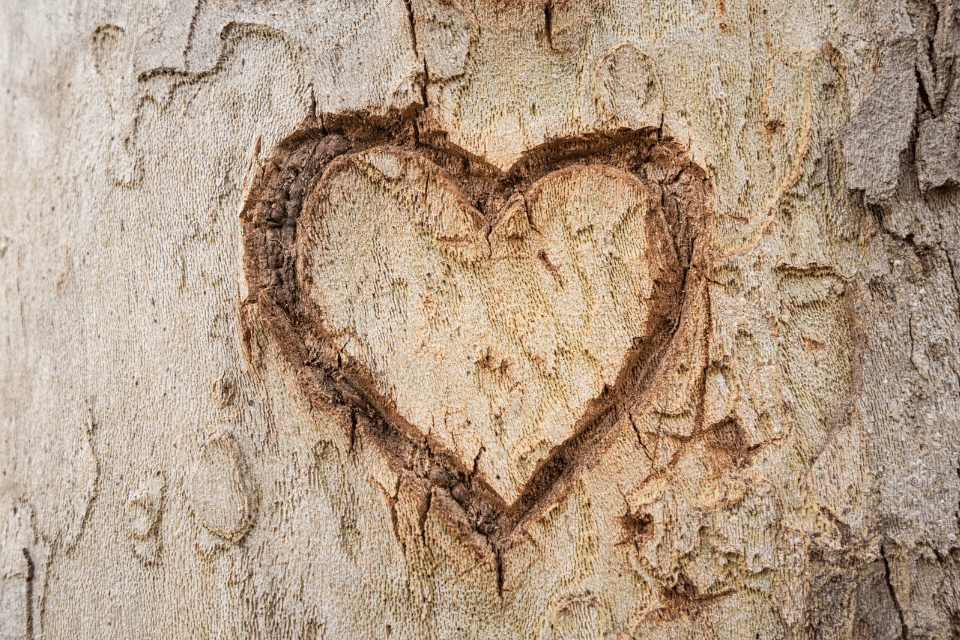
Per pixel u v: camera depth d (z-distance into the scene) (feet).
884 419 1.31
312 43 1.37
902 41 1.33
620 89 1.34
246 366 1.35
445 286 1.34
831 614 1.28
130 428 1.38
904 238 1.32
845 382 1.32
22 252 1.48
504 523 1.33
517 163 1.35
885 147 1.33
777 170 1.34
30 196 1.48
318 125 1.36
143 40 1.41
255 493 1.34
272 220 1.36
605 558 1.31
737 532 1.30
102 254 1.41
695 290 1.33
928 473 1.30
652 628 1.30
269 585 1.32
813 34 1.34
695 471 1.31
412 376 1.34
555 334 1.33
